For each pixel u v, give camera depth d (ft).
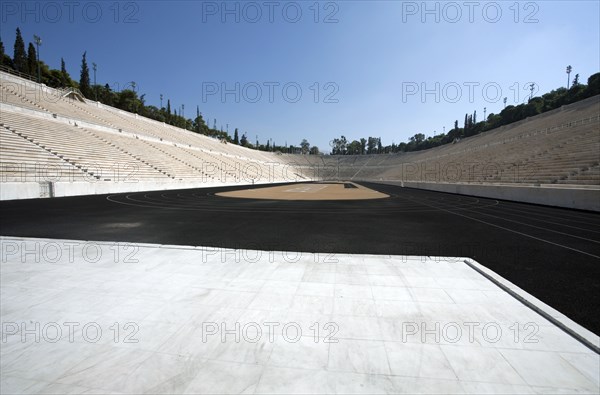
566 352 9.20
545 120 140.87
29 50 155.22
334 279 15.15
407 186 146.30
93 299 12.96
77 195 66.39
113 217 35.86
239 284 14.52
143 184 87.20
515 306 12.29
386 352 9.18
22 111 83.56
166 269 16.62
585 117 104.01
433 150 268.62
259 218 36.50
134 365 8.62
